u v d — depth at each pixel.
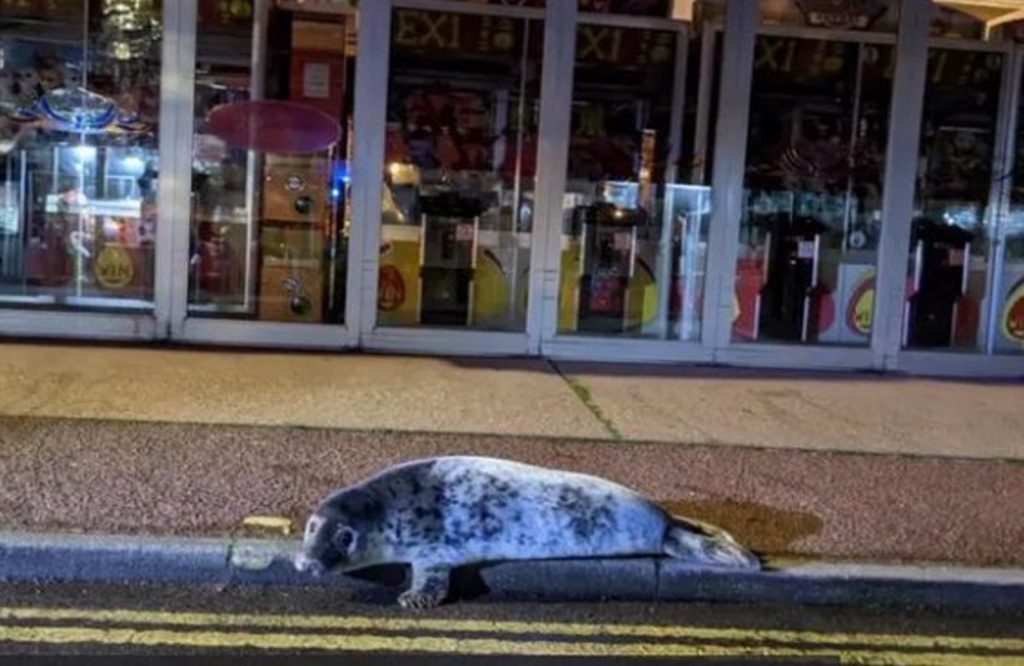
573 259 9.63
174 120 9.11
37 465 5.66
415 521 4.64
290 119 9.27
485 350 9.52
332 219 9.36
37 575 4.64
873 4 9.72
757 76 9.70
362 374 8.41
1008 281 10.40
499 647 4.23
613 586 4.80
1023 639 4.55
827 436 7.33
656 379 8.93
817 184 9.88
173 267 9.17
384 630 4.35
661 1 9.57
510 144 9.51
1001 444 7.36
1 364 7.98
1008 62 10.08
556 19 9.36
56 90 9.24
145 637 4.16
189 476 5.64
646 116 9.69
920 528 5.49
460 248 9.52
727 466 6.44
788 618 4.69
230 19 9.15
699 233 9.76
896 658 4.30
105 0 9.13
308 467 5.91
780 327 9.90
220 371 8.22
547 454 6.45
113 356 8.53
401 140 9.39
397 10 9.23
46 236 9.23
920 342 10.14
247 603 4.54
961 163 10.19
